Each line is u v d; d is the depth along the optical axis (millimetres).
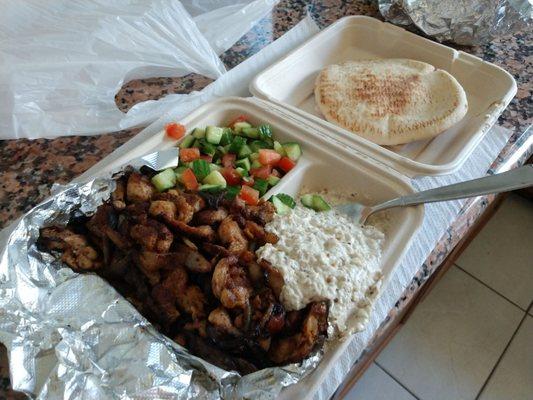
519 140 1314
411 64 1503
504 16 1560
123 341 746
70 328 746
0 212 1041
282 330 823
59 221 910
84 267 873
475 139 1238
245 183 1155
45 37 1228
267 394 694
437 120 1311
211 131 1189
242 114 1286
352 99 1367
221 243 932
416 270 984
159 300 853
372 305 863
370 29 1658
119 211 940
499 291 2121
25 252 838
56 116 1194
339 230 981
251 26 1590
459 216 1118
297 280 848
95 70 1238
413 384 1842
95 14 1303
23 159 1174
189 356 736
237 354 792
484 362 1896
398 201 1028
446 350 1930
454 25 1586
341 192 1178
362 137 1275
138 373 708
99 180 964
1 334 714
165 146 1153
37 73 1183
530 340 1961
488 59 1619
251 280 870
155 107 1279
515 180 910
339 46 1677
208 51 1400
